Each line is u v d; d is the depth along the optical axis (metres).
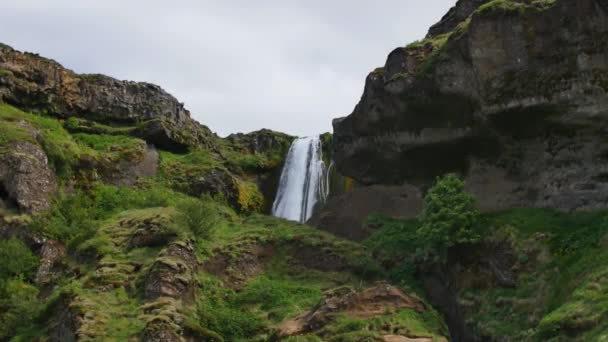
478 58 38.38
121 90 61.31
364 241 43.09
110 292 34.31
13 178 43.44
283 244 42.41
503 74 37.78
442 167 43.41
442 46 41.78
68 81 58.53
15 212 42.59
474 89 39.28
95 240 39.06
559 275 31.08
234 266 39.62
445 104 41.16
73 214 44.72
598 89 34.88
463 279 35.25
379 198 46.66
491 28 38.25
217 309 35.75
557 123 36.88
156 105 62.69
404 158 44.78
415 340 29.91
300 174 63.75
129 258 37.28
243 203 57.91
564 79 35.88
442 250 36.62
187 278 35.19
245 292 37.81
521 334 29.59
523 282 32.38
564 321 26.92
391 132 44.91
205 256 39.38
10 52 55.88
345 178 56.88
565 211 35.97
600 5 35.00
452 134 41.59
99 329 31.20
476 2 48.16
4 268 38.66
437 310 35.94
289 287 38.31
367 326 30.80
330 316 32.09
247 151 67.38
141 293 34.47
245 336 34.16
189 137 61.75
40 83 56.50
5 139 45.22
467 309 33.78
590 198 35.41
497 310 32.25
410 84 42.38
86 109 58.88
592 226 32.97
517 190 38.84
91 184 49.72
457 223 36.03
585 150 36.25
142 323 31.75
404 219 44.34
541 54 36.81
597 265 29.78
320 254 41.16
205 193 55.62
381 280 38.50
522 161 39.12
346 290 35.03
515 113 37.62
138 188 52.97
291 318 34.38
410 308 32.56
